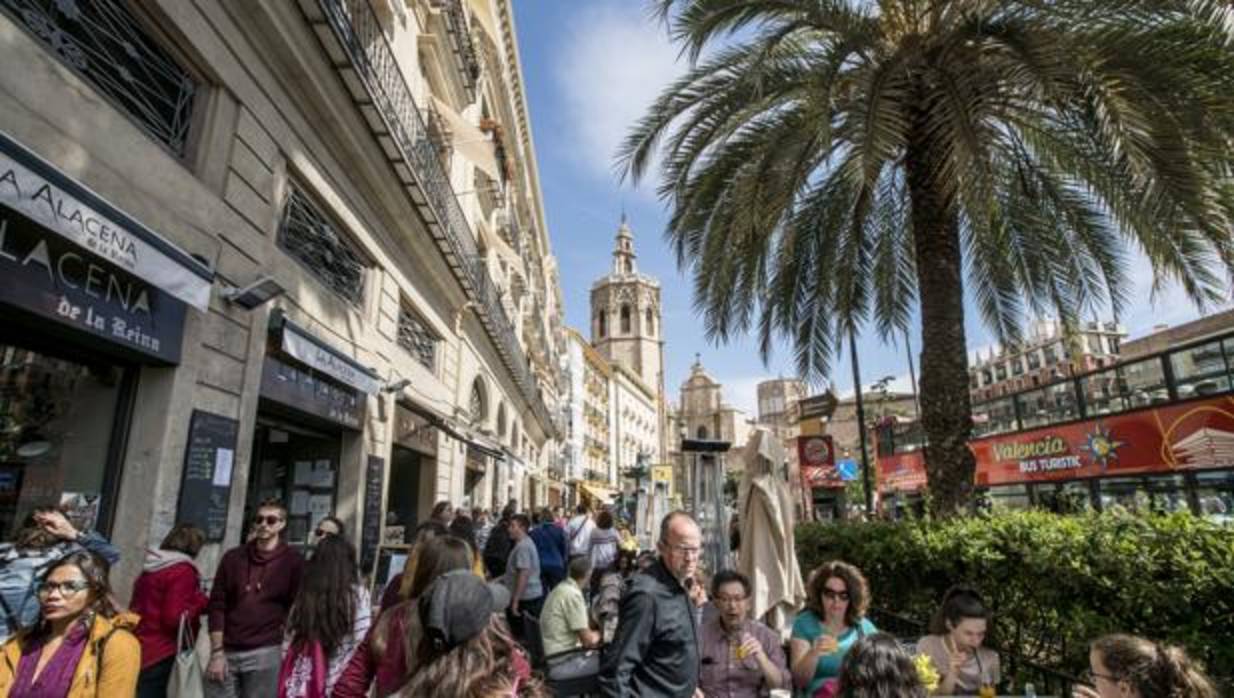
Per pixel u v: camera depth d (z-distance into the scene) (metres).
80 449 4.54
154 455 4.78
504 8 22.20
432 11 12.54
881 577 6.39
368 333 9.10
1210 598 3.40
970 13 6.51
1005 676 4.55
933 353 6.96
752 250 8.05
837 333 9.83
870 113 5.97
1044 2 6.11
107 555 3.54
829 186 8.50
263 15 6.06
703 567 8.55
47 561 3.29
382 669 2.36
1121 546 3.85
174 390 4.96
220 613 3.92
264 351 6.34
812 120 6.22
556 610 5.20
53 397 4.33
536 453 37.50
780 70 7.34
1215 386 9.76
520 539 7.55
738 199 7.02
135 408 4.87
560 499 49.66
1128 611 3.77
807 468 15.69
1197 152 5.25
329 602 3.24
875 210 9.21
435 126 12.84
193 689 3.63
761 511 5.97
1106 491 11.72
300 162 7.12
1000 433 15.12
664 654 2.75
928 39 6.77
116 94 4.55
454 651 1.80
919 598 5.72
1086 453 12.27
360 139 8.25
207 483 5.27
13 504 4.05
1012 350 9.87
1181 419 10.20
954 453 6.69
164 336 4.84
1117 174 5.86
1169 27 5.41
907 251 9.90
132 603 3.71
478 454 17.92
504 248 18.97
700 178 7.79
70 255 3.90
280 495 8.37
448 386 13.92
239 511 5.83
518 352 22.59
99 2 4.40
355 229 8.63
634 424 82.00
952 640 3.72
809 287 9.40
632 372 82.06
